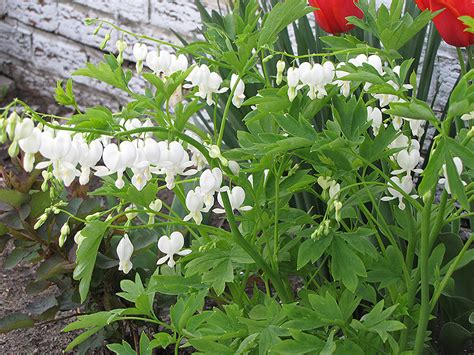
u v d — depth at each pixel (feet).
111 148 1.11
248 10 1.43
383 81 1.12
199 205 1.23
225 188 1.22
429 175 1.07
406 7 1.92
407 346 1.43
